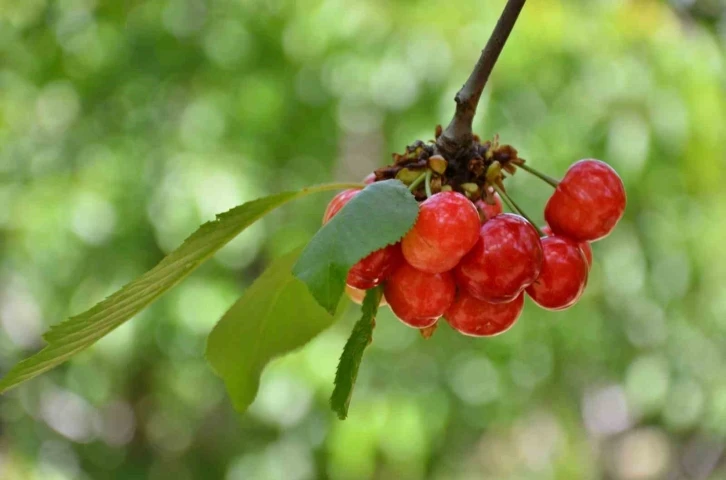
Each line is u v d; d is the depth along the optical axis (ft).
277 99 26.43
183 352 27.20
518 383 30.04
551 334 29.30
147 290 6.36
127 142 26.04
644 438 40.93
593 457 39.09
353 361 6.15
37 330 31.81
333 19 24.77
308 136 27.32
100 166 26.03
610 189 6.82
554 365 30.30
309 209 27.99
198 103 25.96
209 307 26.08
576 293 6.80
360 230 5.54
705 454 40.24
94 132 26.66
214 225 6.26
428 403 27.81
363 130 29.04
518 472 41.57
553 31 24.09
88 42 26.78
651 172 26.22
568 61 24.57
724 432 32.81
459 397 28.66
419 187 6.77
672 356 30.35
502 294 6.28
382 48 24.49
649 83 24.27
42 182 26.58
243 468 29.63
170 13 26.30
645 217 27.50
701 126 24.61
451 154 6.79
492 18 24.09
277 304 7.57
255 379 7.90
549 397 32.50
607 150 24.63
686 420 31.55
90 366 29.89
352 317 27.32
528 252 6.25
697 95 24.35
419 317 6.41
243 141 25.90
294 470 28.19
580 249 7.09
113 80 26.45
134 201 25.30
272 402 26.08
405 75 24.34
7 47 27.37
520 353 29.35
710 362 30.94
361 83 25.35
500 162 6.97
